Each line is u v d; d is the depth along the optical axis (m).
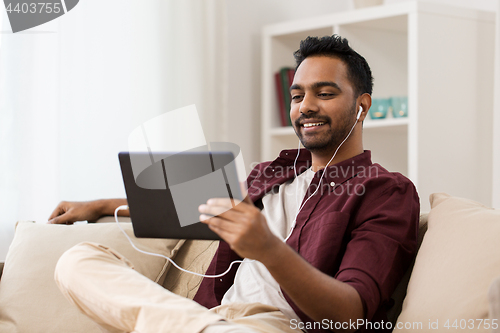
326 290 0.86
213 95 2.41
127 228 1.45
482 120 2.29
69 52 2.01
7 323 1.28
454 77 2.22
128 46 2.18
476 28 2.28
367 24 2.38
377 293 0.96
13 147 1.84
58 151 1.93
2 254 1.81
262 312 1.04
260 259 0.80
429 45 2.17
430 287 0.95
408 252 1.05
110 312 0.85
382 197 1.11
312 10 2.92
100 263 0.91
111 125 2.12
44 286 1.32
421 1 2.16
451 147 2.21
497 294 0.72
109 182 2.09
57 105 1.94
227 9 2.61
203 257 1.41
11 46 1.85
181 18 2.34
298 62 1.35
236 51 2.65
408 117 2.18
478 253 0.92
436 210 1.11
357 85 1.29
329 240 1.09
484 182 2.29
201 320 0.79
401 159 2.60
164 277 1.45
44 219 1.89
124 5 2.18
